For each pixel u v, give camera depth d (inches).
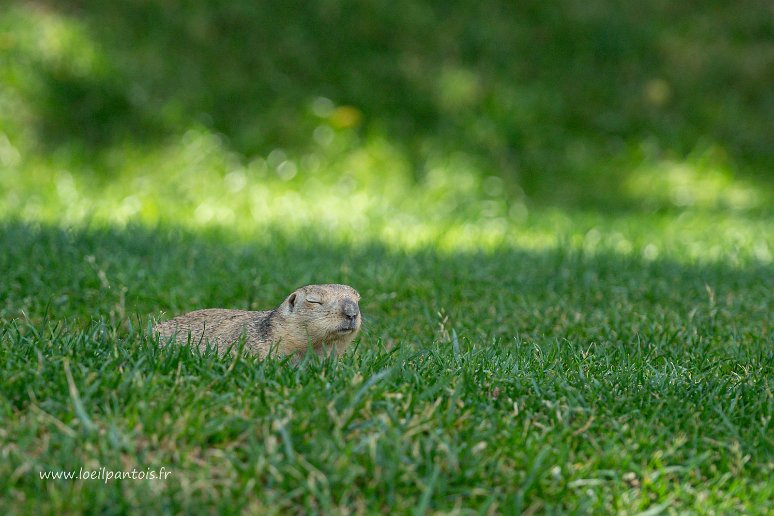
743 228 877.8
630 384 347.9
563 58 1149.7
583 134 1083.9
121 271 543.5
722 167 1058.1
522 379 342.3
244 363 335.9
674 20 1227.2
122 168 938.7
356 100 1061.1
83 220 735.7
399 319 499.8
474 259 637.9
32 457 267.4
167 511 249.9
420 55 1120.8
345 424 289.3
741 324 491.2
